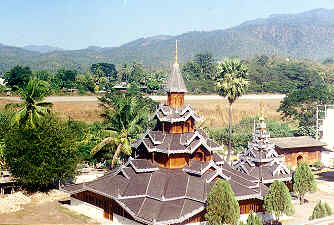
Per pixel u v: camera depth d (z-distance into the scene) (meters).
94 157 72.19
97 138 75.56
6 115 71.38
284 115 132.12
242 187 46.50
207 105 149.00
